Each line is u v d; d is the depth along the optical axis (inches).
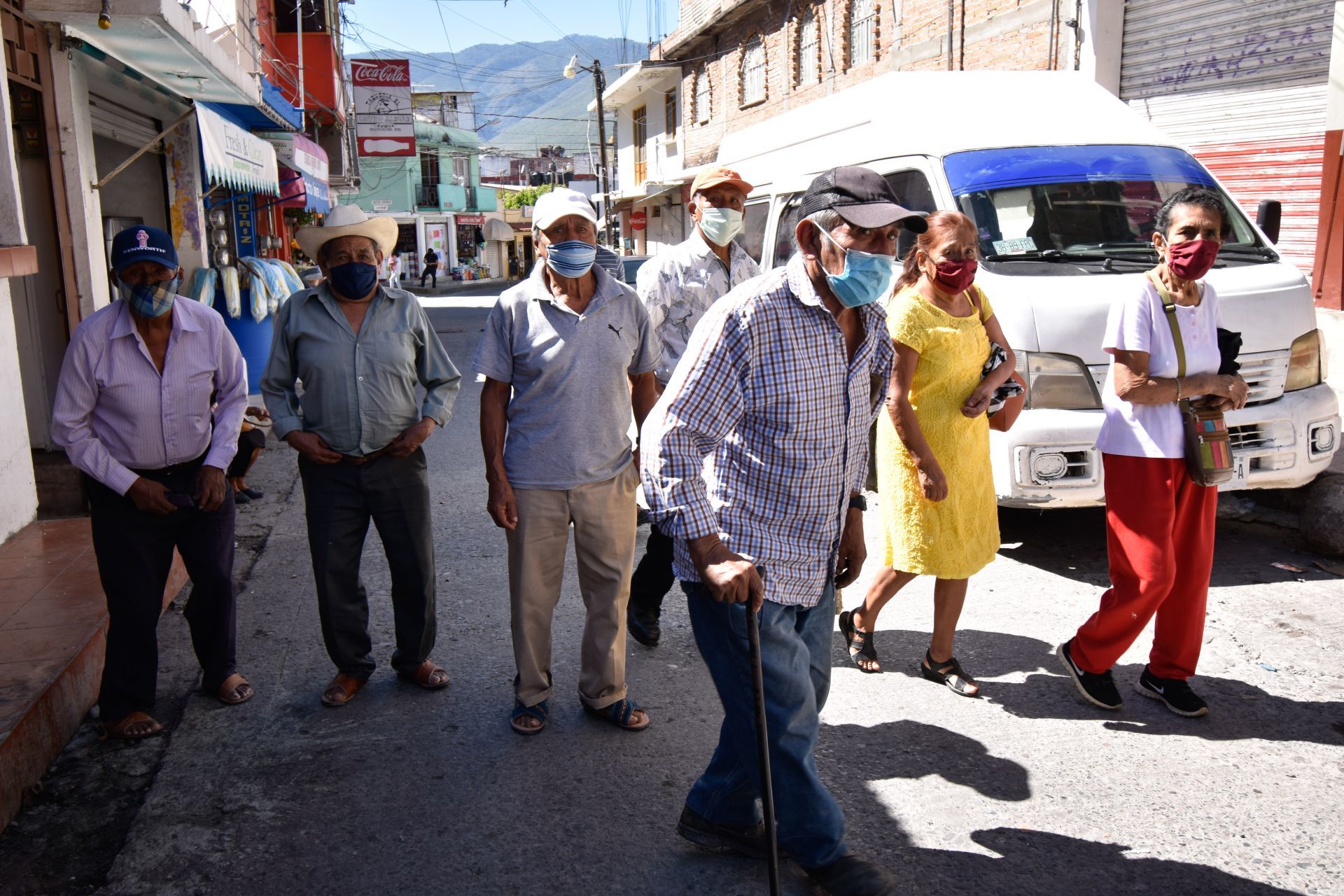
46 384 252.1
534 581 143.8
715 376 97.7
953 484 150.1
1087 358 203.6
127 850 119.8
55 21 238.2
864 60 709.3
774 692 101.6
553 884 113.3
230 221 488.7
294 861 117.8
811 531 104.3
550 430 140.1
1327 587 198.5
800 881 113.7
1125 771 134.7
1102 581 206.1
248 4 496.4
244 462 268.4
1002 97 252.8
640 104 1389.0
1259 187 370.6
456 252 2092.8
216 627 157.2
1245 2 368.5
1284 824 122.3
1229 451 139.3
